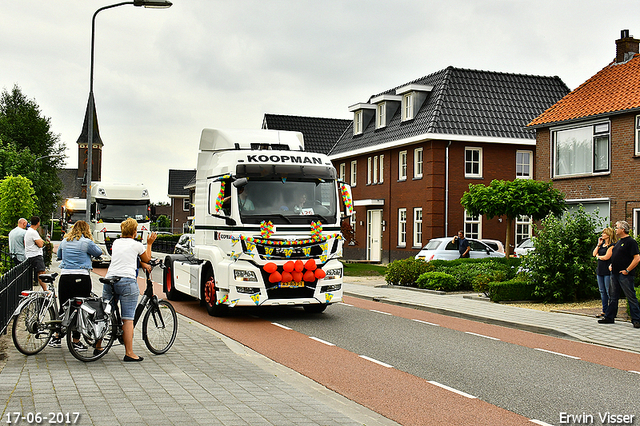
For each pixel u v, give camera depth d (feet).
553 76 114.83
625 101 74.74
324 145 150.30
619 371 28.73
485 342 36.29
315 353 32.48
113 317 28.50
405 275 68.85
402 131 109.29
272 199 43.14
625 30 85.87
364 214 121.70
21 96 228.22
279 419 19.35
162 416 19.13
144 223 96.63
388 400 23.30
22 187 102.94
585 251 53.72
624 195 74.23
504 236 102.78
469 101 105.19
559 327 40.50
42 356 28.30
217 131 48.96
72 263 29.35
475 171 102.99
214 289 45.32
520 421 20.77
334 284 44.32
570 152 82.23
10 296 35.06
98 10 83.92
